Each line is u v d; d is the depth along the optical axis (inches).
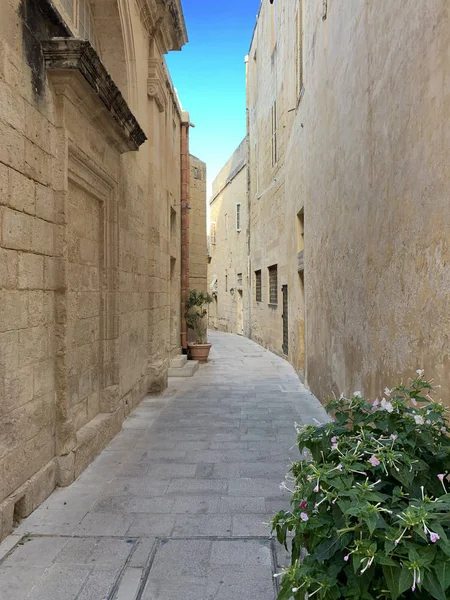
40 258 137.9
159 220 322.7
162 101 331.9
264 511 135.1
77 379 176.1
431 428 79.2
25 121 127.1
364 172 161.3
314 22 273.9
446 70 93.6
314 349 295.6
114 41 235.9
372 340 152.3
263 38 609.0
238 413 257.8
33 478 133.9
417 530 55.9
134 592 96.9
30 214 131.0
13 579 101.2
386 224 135.9
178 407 272.1
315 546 69.8
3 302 116.0
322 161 251.9
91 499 142.6
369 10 152.2
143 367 292.0
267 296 606.9
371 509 59.2
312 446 84.1
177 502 141.0
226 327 1014.4
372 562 59.7
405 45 117.9
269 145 569.9
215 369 434.9
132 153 251.6
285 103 450.9
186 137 503.5
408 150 116.6
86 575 102.8
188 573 103.7
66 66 139.3
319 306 269.4
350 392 185.8
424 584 54.6
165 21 308.2
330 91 225.3
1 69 114.0
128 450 191.8
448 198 93.7
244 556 110.6
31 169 131.1
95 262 197.9
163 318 339.0
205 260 645.3
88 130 173.6
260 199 650.2
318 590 61.2
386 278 136.3
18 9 123.4
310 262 305.0
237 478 161.0
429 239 103.8
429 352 104.2
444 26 94.0
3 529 117.0
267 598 95.0
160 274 328.2
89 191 182.7
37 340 136.6
